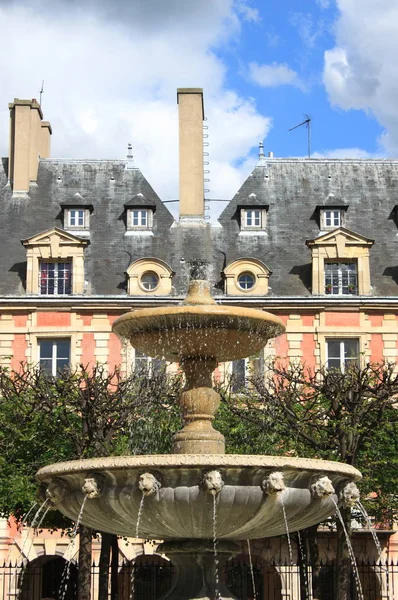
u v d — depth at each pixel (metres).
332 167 53.94
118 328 18.81
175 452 18.11
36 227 50.78
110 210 51.59
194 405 18.39
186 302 19.14
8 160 53.41
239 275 48.56
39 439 32.84
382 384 32.31
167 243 50.25
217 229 51.12
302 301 47.56
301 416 33.00
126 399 33.28
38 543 45.00
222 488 15.91
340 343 47.75
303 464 16.20
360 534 44.72
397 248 50.59
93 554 43.50
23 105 52.59
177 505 16.02
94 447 31.64
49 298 47.09
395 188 53.31
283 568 43.47
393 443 32.44
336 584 29.31
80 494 16.67
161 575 44.81
